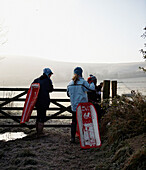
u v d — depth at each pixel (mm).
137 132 4035
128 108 4480
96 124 4801
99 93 6121
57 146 4789
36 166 3508
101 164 3561
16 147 4566
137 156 3082
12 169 3379
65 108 6332
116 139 4203
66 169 3510
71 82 5184
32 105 5438
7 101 6184
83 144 4676
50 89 5727
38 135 5484
